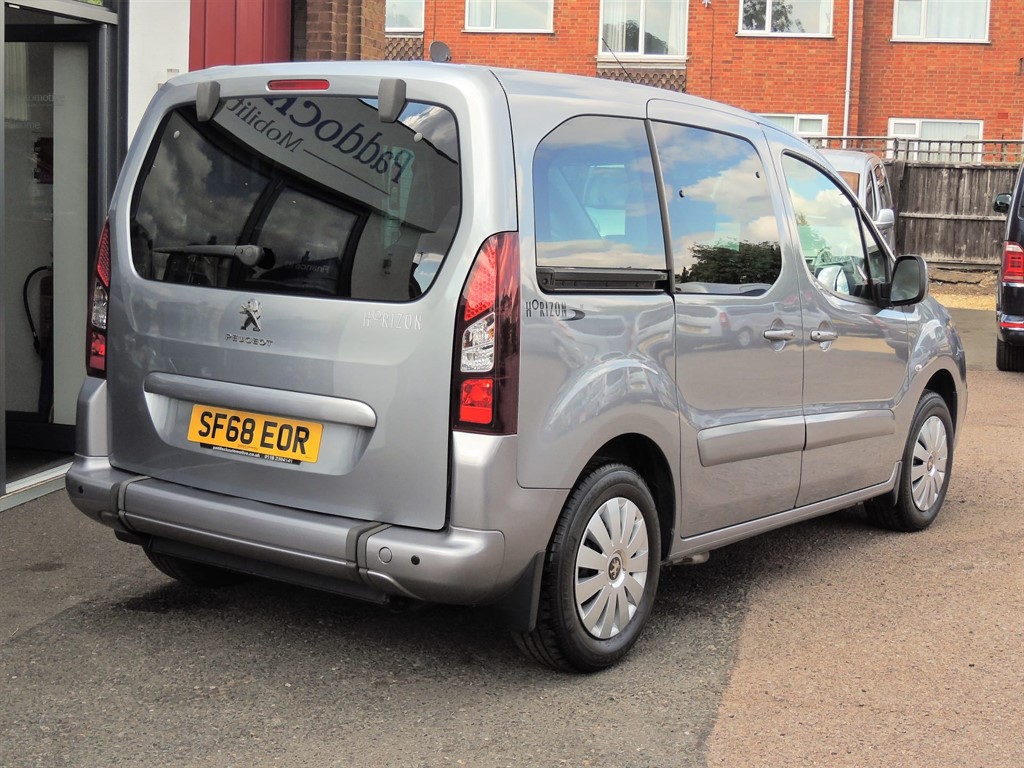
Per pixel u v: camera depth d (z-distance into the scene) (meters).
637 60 23.20
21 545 5.30
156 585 4.82
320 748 3.42
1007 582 5.18
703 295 4.31
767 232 4.73
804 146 5.24
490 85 3.61
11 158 7.02
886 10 23.20
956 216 21.30
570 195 3.78
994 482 7.14
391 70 3.68
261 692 3.80
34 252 7.05
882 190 13.88
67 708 3.64
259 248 3.82
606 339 3.84
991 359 12.88
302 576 3.74
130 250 4.11
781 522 4.95
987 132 23.28
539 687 3.89
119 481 4.03
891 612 4.75
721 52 23.14
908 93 23.34
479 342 3.47
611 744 3.49
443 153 3.56
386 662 4.07
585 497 3.79
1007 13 22.98
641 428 3.97
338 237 3.68
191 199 4.00
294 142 3.81
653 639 4.38
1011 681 4.05
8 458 6.85
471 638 4.32
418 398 3.51
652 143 4.20
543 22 23.42
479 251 3.49
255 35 8.80
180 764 3.30
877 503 5.89
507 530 3.52
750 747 3.49
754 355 4.56
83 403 4.19
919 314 5.88
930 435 6.00
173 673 3.93
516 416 3.52
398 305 3.55
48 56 6.96
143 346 4.04
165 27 7.36
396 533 3.51
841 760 3.42
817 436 4.98
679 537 4.32
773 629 4.52
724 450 4.41
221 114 3.98
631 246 4.01
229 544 3.77
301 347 3.69
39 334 7.07
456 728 3.57
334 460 3.66
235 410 3.86
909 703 3.85
